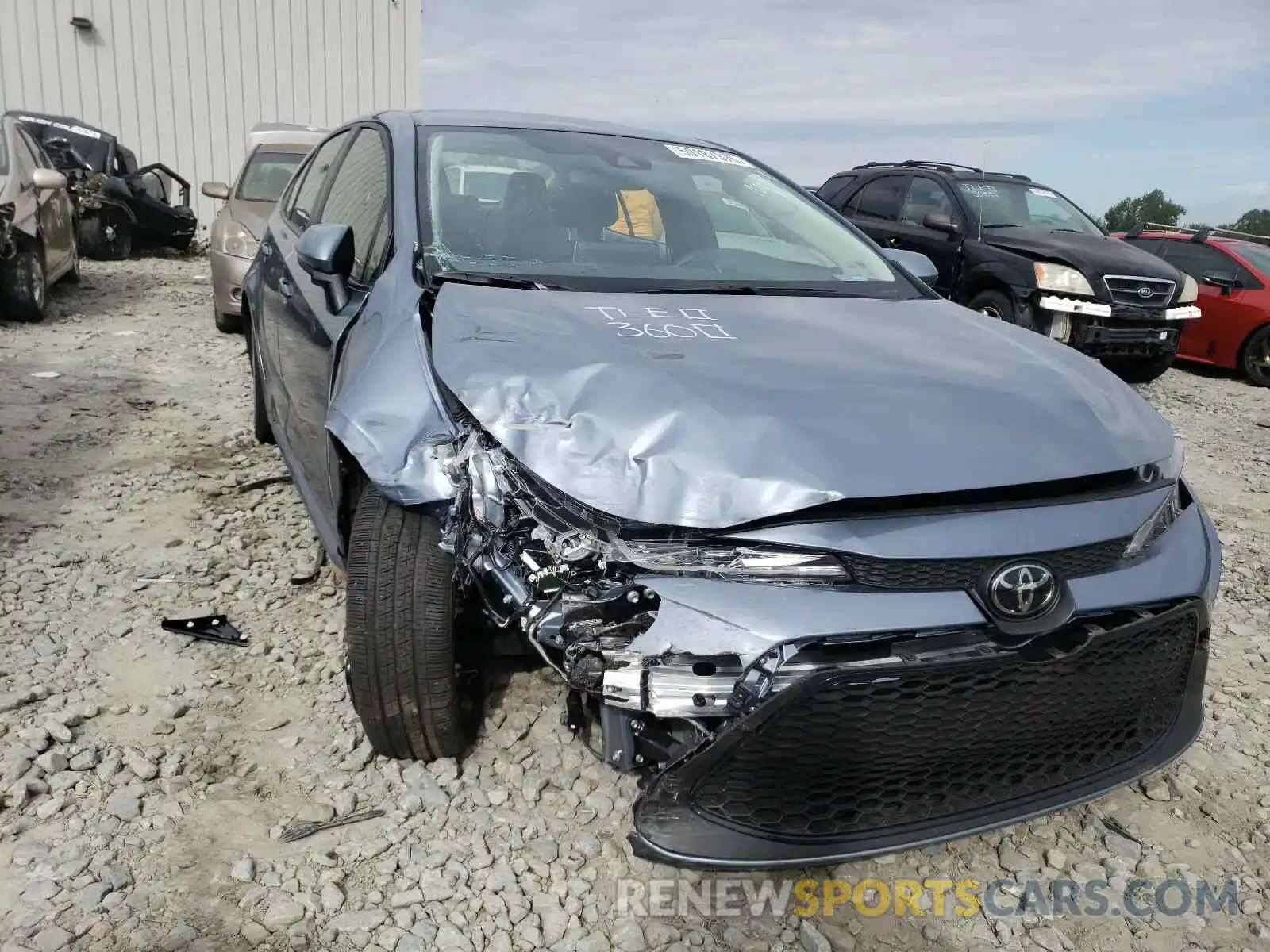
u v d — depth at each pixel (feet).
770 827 7.09
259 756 9.14
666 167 12.37
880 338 9.34
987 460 7.43
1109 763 8.09
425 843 8.18
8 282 26.73
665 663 6.90
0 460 16.30
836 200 35.76
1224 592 14.55
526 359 7.84
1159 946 7.70
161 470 16.19
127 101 55.77
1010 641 7.20
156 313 30.58
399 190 10.68
